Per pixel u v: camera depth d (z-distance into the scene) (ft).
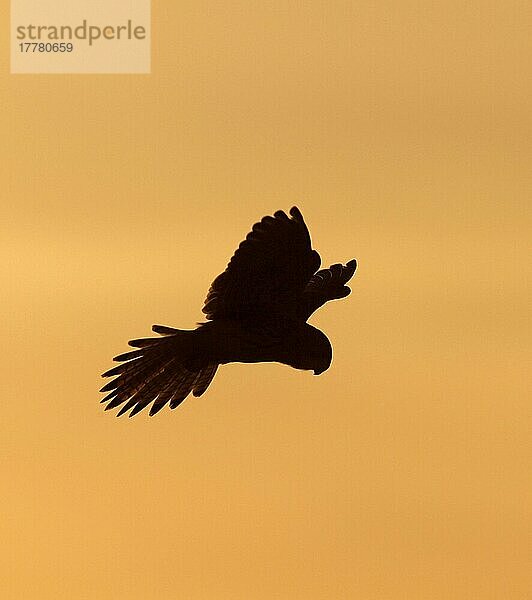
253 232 47.37
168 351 49.16
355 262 53.52
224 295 48.42
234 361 49.19
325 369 49.06
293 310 48.60
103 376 49.37
